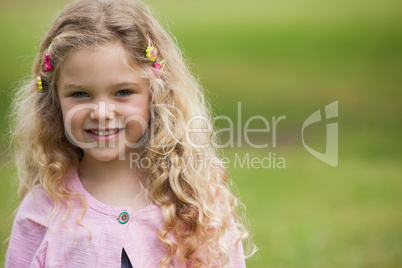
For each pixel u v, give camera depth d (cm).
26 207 296
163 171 291
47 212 289
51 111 297
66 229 282
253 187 757
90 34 265
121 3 284
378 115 1196
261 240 592
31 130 304
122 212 280
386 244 582
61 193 288
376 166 871
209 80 1447
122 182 288
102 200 285
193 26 1947
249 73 1509
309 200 712
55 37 275
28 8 2070
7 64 1430
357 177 813
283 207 688
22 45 1600
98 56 263
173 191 292
